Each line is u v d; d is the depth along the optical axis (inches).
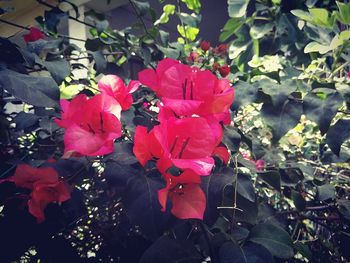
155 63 15.5
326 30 15.7
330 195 10.6
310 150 16.0
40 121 9.7
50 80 7.3
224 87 7.5
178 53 14.8
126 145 7.8
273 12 22.0
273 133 9.6
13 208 8.8
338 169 14.7
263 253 6.9
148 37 14.9
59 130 9.9
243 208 8.7
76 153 6.9
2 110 11.9
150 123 8.8
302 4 21.5
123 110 8.9
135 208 6.2
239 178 8.7
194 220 7.5
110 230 10.2
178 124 6.2
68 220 9.7
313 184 12.3
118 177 6.8
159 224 6.1
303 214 11.7
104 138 6.5
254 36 21.6
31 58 9.0
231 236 7.7
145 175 6.8
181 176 6.1
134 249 9.3
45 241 8.9
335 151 9.2
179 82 7.2
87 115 6.8
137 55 14.9
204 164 5.7
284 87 9.8
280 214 11.2
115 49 15.5
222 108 7.1
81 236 10.5
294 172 12.1
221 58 16.8
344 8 12.7
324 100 9.5
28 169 7.4
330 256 12.2
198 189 6.3
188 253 7.2
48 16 12.9
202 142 6.2
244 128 14.8
